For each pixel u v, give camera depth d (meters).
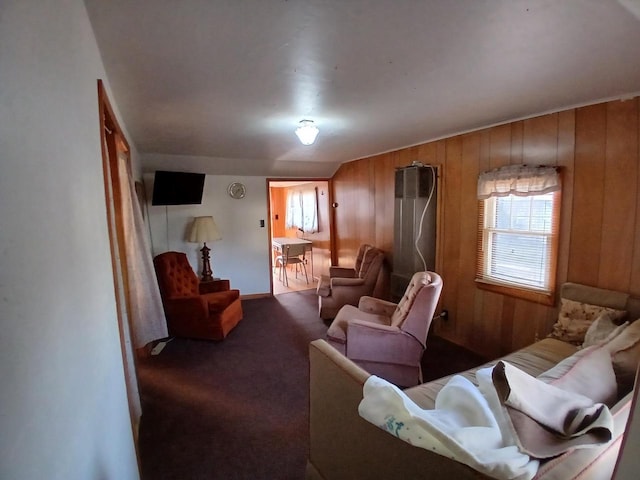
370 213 4.76
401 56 1.57
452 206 3.43
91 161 1.17
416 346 2.62
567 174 2.46
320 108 2.41
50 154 0.71
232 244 5.21
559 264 2.55
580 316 2.32
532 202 2.74
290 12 1.19
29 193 0.58
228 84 1.91
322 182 6.05
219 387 2.67
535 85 1.96
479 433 0.87
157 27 1.28
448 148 3.43
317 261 6.44
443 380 1.97
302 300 5.20
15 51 0.55
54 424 0.62
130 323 2.23
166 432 2.12
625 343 1.59
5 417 0.45
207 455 1.93
